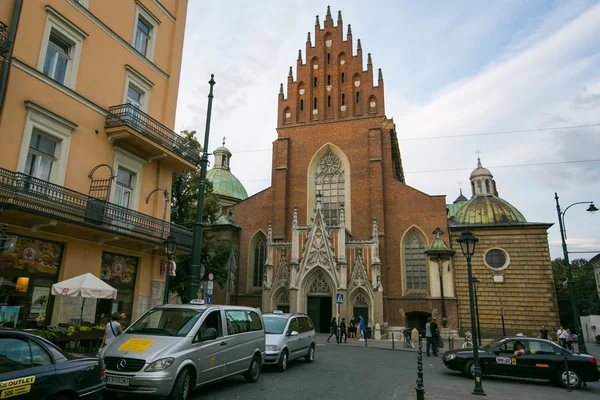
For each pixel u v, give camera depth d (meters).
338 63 47.59
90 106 17.58
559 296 76.44
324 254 36.91
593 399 13.07
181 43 24.03
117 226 16.50
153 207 20.56
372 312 35.72
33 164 15.27
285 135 47.06
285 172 44.81
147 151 20.03
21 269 14.34
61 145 16.16
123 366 9.11
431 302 37.62
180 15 24.11
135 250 19.19
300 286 36.91
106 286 14.66
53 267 15.51
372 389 12.65
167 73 22.75
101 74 18.38
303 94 48.03
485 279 38.69
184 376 9.54
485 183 50.69
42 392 6.75
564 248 26.11
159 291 20.44
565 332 31.31
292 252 37.97
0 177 13.69
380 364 19.16
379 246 39.75
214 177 63.69
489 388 14.38
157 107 21.81
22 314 14.28
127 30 20.11
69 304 15.90
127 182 19.47
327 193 44.41
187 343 9.93
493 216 41.28
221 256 35.34
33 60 15.37
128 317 18.81
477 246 39.66
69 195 15.15
